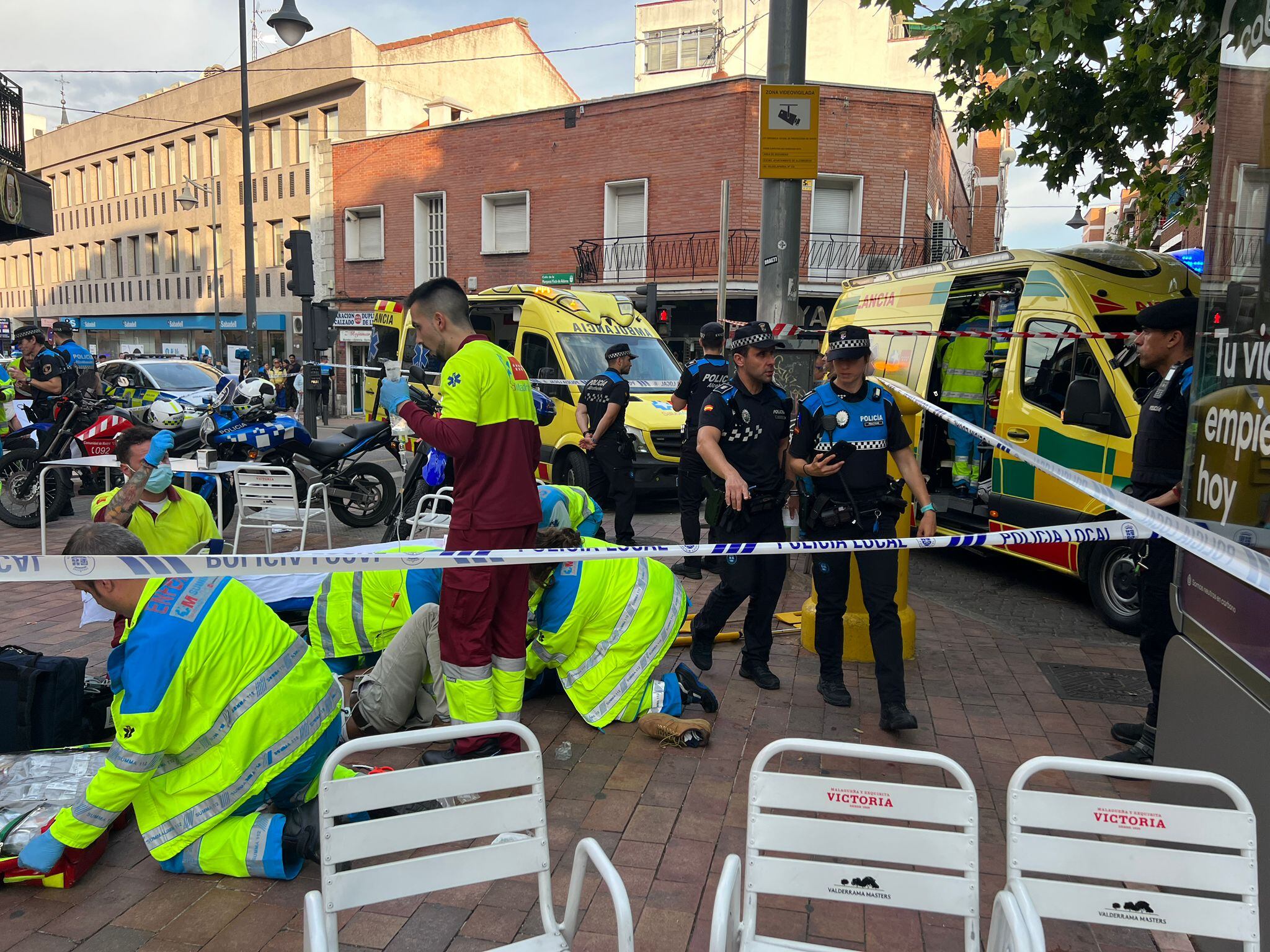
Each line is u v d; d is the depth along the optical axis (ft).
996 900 6.25
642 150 63.00
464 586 11.30
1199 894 8.38
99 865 9.53
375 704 12.76
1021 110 22.09
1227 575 8.04
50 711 10.93
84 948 8.13
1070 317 20.70
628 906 5.86
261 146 98.78
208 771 9.23
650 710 13.24
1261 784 7.27
